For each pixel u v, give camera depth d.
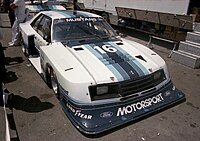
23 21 6.68
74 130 2.90
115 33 4.59
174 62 6.15
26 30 5.35
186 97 3.99
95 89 2.79
